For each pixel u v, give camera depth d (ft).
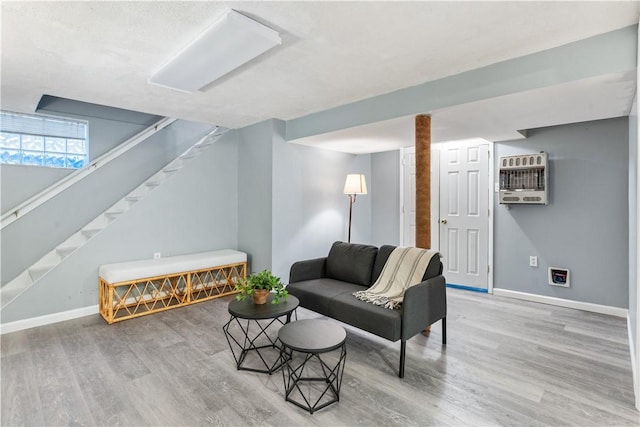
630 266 9.43
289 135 14.48
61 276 11.36
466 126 11.59
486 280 14.88
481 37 7.20
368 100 11.31
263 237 14.78
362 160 18.75
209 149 15.21
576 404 6.79
